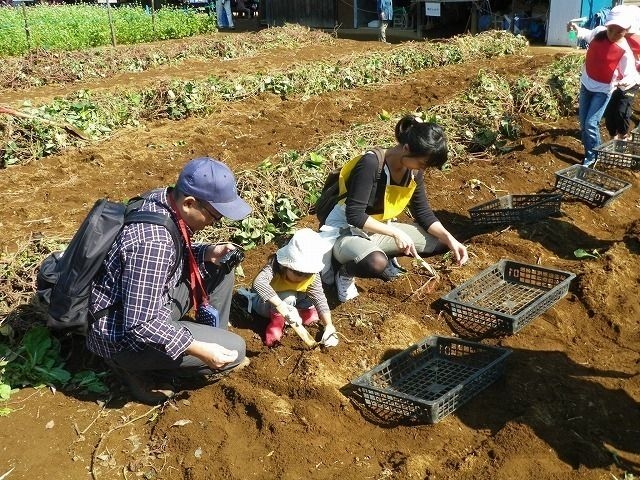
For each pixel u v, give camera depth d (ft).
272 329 14.26
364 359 13.76
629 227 19.83
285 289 14.10
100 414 12.50
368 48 57.72
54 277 12.51
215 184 10.91
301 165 21.98
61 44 64.28
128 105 33.14
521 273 16.67
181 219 11.28
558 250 18.37
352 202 14.32
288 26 67.82
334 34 69.82
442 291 16.15
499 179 23.04
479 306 14.92
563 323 15.02
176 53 55.16
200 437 11.78
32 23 66.03
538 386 12.86
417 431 11.90
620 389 12.90
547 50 53.67
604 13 39.22
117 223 11.28
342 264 15.29
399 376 13.37
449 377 13.30
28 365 13.39
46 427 12.14
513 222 19.34
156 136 30.63
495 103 29.07
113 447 11.72
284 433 11.75
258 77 37.86
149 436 11.99
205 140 29.32
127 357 11.75
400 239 14.48
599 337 14.79
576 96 30.91
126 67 51.13
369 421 12.28
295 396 12.68
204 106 34.24
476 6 64.13
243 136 30.19
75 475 11.17
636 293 16.26
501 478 10.80
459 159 25.20
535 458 11.19
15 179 25.08
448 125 26.86
